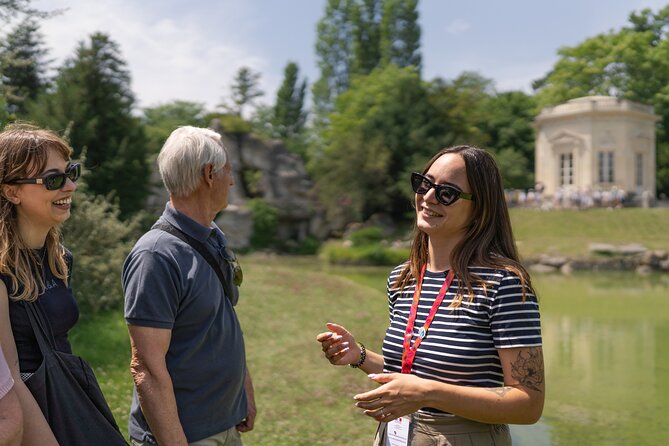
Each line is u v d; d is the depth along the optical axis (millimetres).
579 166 38938
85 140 19297
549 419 6668
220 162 2488
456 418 2230
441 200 2328
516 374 2107
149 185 22047
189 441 2373
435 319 2291
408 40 60562
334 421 5711
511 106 54875
